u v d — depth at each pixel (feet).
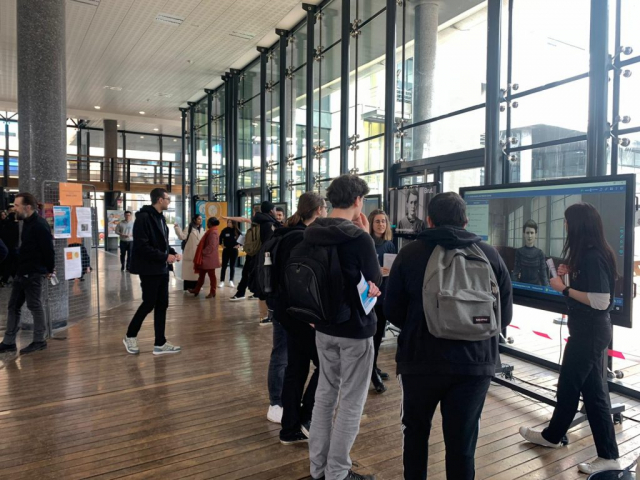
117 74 35.78
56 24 17.24
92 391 11.09
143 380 11.87
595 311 7.64
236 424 9.39
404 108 18.85
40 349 14.29
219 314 19.85
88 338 15.79
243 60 33.04
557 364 13.01
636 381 11.53
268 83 30.60
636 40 11.09
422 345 5.48
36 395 10.81
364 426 9.39
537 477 7.62
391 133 19.24
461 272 5.41
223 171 38.68
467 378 5.38
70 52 30.76
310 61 24.82
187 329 17.24
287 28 27.61
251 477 7.49
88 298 19.89
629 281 8.45
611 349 11.64
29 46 16.78
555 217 9.93
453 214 5.80
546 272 10.07
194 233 24.63
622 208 8.72
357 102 21.58
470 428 5.41
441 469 7.82
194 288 24.81
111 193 56.49
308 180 25.21
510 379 11.90
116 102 45.24
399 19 18.95
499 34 14.38
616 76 11.43
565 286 7.84
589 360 7.73
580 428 9.48
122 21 25.96
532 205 10.42
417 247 5.78
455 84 16.51
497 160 14.39
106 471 7.63
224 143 38.14
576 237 7.64
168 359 13.62
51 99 17.10
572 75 12.46
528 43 13.67
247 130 34.65
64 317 17.07
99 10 24.58
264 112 31.01
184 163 46.80
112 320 18.56
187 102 44.86
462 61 16.19
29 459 7.99
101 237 64.80
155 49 30.30
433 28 17.35
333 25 23.50
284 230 7.80
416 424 5.64
